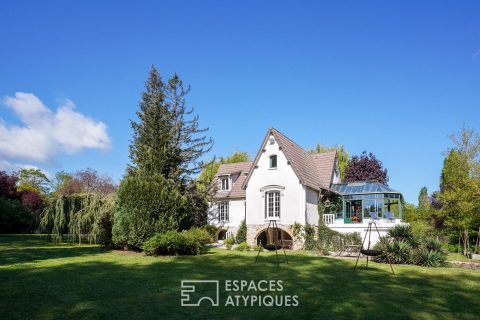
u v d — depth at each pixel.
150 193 20.80
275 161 29.20
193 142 31.70
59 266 14.79
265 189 29.02
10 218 36.56
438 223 33.16
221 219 34.84
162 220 20.62
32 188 57.34
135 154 28.70
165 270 14.34
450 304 9.85
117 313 8.30
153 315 8.22
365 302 9.75
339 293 10.80
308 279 13.01
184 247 20.30
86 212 23.77
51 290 10.31
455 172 32.41
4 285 10.84
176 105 31.22
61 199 24.81
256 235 28.91
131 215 20.39
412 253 18.33
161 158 25.23
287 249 26.95
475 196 23.03
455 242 29.77
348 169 43.47
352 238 25.50
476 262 18.25
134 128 29.39
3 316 7.96
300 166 29.50
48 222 25.09
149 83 30.20
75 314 8.15
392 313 8.78
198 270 14.48
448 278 13.88
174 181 25.20
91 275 12.80
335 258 19.98
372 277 13.73
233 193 34.50
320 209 29.42
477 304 9.91
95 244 25.67
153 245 19.19
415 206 46.12
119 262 16.45
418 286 12.20
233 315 8.34
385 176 43.22
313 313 8.60
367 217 29.00
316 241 26.53
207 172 47.09
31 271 13.41
